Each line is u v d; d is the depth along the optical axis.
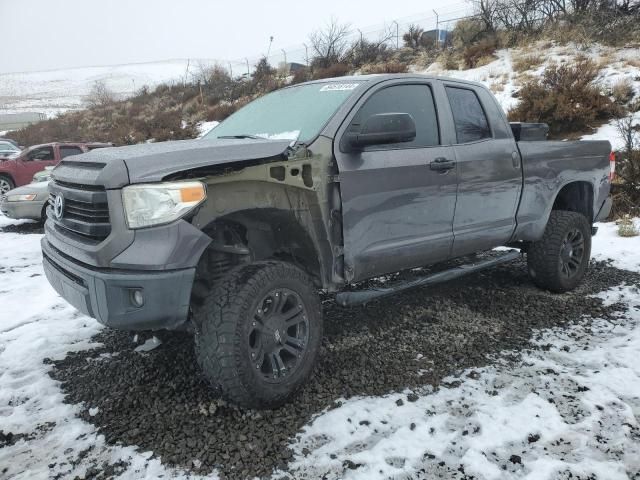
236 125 4.11
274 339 2.95
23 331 4.34
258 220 3.23
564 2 19.50
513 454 2.55
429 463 2.49
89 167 2.88
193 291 3.06
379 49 23.69
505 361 3.55
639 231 7.42
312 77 22.62
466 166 4.02
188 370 3.42
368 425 2.81
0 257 7.43
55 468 2.50
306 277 3.14
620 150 9.48
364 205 3.39
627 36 16.16
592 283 5.29
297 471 2.44
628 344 3.77
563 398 3.05
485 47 18.25
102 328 4.35
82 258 2.76
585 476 2.38
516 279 5.40
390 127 3.21
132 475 2.42
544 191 4.70
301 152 3.16
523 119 12.06
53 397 3.17
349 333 4.04
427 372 3.39
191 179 2.74
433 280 4.15
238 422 2.83
